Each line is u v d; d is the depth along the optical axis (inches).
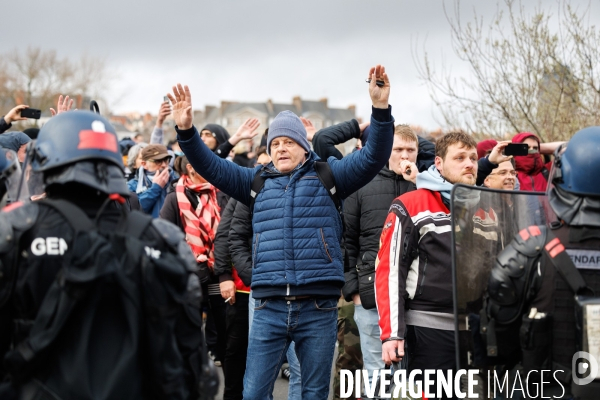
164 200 325.4
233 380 270.8
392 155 252.1
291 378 254.5
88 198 127.2
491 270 156.2
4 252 118.6
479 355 156.9
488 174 241.9
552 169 155.6
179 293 124.3
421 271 192.7
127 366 119.0
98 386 117.6
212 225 295.0
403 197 197.9
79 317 119.1
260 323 206.8
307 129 292.0
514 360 154.7
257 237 206.8
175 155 400.2
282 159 206.7
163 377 121.8
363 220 251.4
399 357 189.6
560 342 151.3
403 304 192.4
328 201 205.9
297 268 201.6
